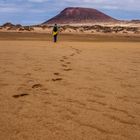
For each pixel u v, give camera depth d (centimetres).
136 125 351
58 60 968
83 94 498
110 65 863
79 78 643
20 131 323
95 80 623
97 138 307
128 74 705
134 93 512
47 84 574
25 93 499
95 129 334
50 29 8475
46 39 3216
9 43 1983
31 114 384
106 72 731
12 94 490
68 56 1118
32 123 349
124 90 534
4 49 1395
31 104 432
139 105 437
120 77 663
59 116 378
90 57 1099
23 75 665
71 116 379
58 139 301
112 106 429
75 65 853
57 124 347
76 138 305
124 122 361
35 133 317
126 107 425
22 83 579
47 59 988
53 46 1741
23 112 392
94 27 10362
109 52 1374
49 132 321
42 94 495
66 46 1780
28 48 1500
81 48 1620
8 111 395
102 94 500
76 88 544
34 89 531
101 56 1150
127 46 1948
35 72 709
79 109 411
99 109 413
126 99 471
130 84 587
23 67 785
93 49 1560
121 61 980
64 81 608
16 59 970
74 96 484
